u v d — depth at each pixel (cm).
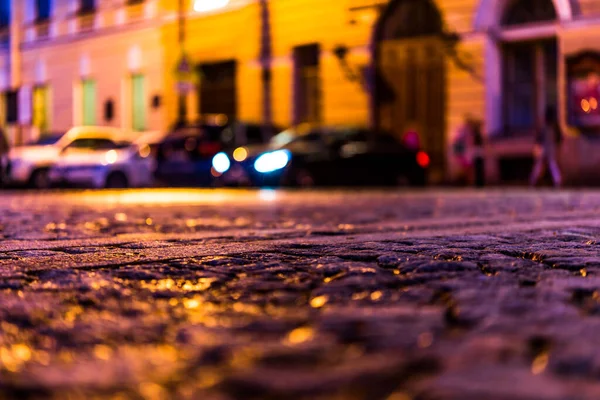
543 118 1925
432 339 229
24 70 3153
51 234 628
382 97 2169
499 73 1984
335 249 466
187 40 2580
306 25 2300
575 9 1848
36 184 2036
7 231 658
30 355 220
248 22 2425
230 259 420
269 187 1867
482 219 773
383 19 2156
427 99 2084
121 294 317
